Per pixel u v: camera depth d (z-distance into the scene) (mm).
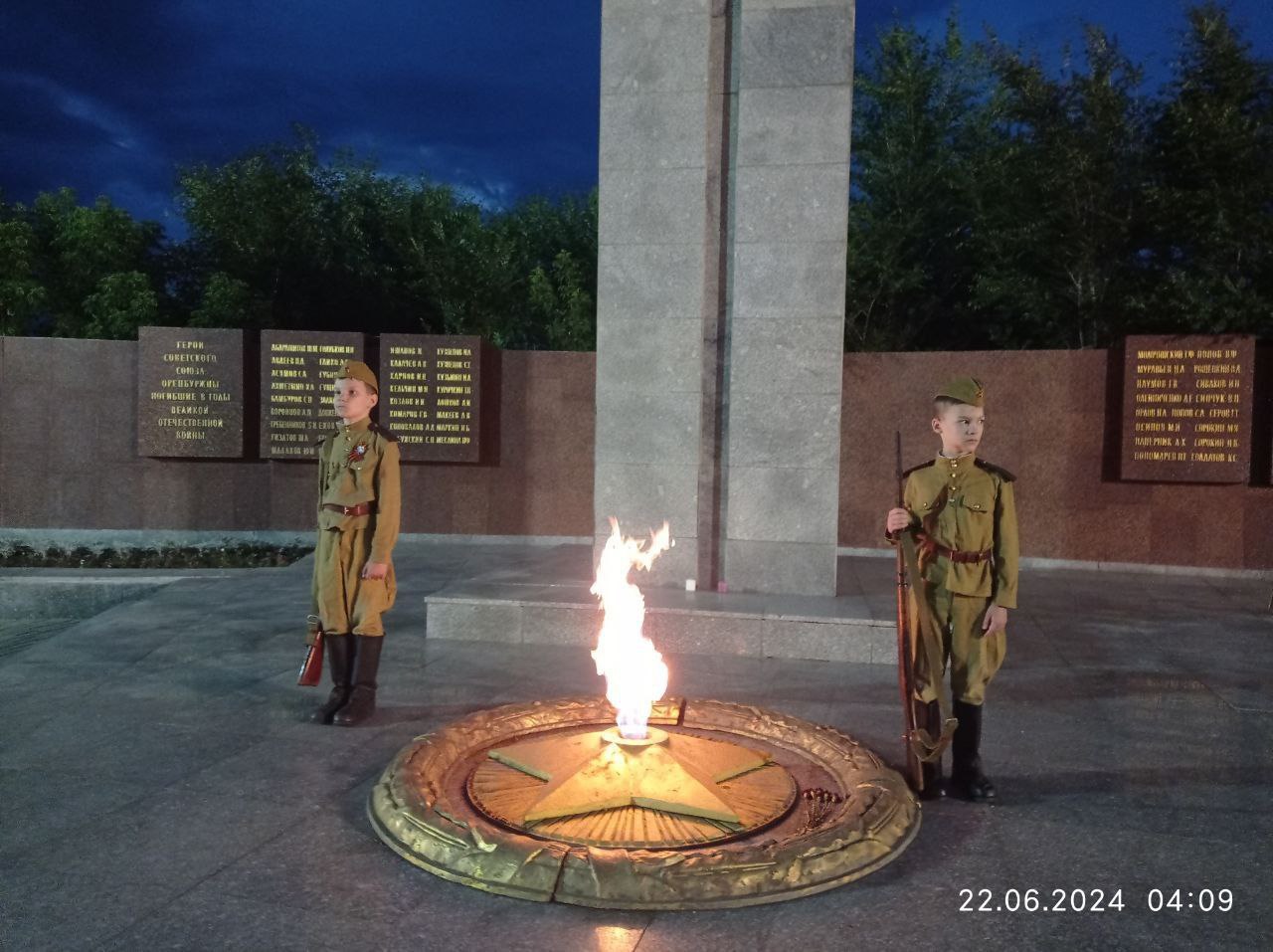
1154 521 10320
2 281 14102
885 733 4852
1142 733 4914
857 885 3189
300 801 3887
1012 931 2924
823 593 6844
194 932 2857
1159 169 12109
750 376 6848
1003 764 4441
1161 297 11500
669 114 6941
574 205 18500
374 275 16641
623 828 3369
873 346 14750
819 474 6781
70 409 11539
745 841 3365
